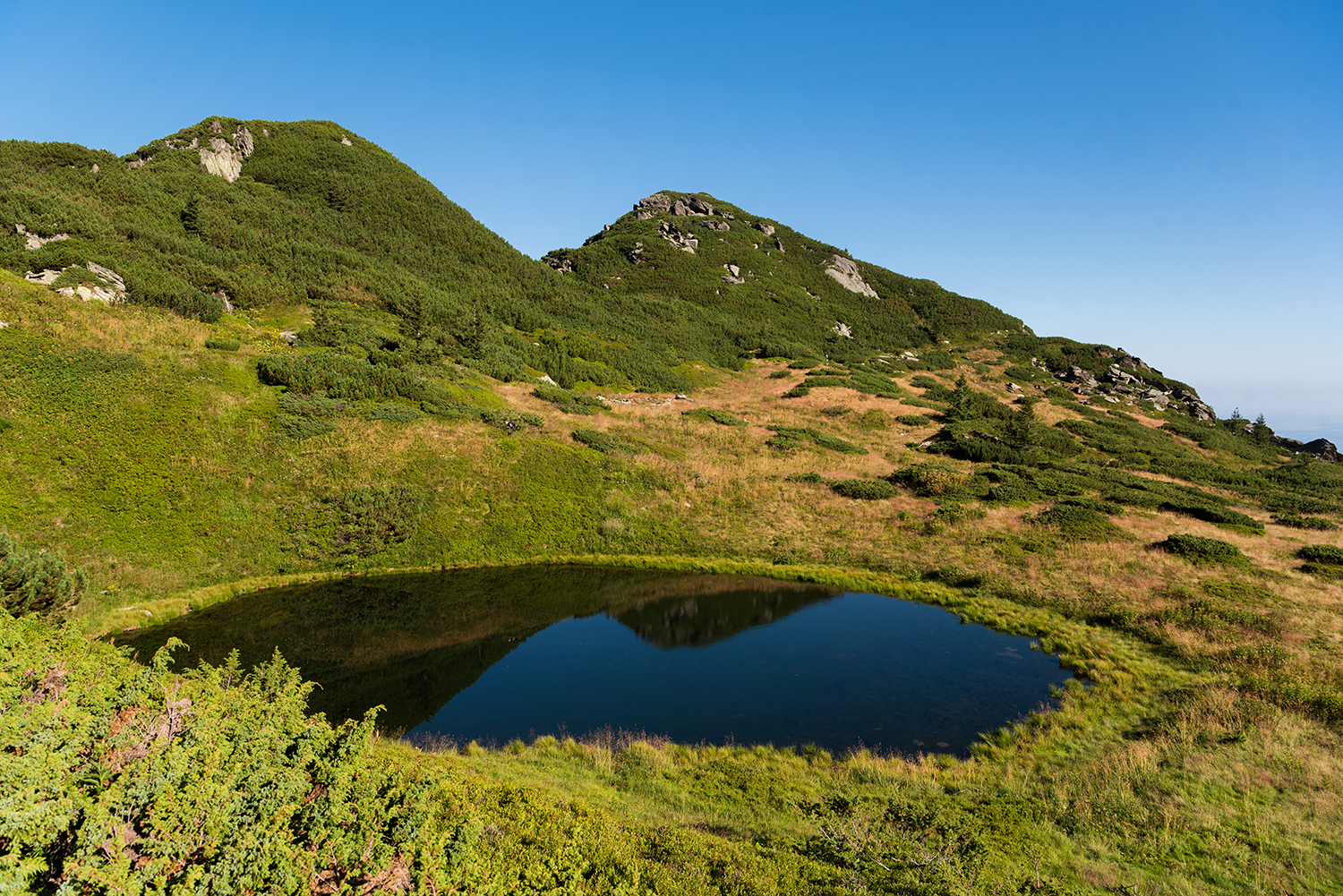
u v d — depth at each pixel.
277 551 25.47
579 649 20.55
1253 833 10.50
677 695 17.47
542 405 46.62
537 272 89.81
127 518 23.53
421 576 26.69
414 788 7.46
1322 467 63.62
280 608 22.50
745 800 11.90
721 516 33.88
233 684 11.45
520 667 19.16
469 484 31.81
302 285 54.38
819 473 40.81
